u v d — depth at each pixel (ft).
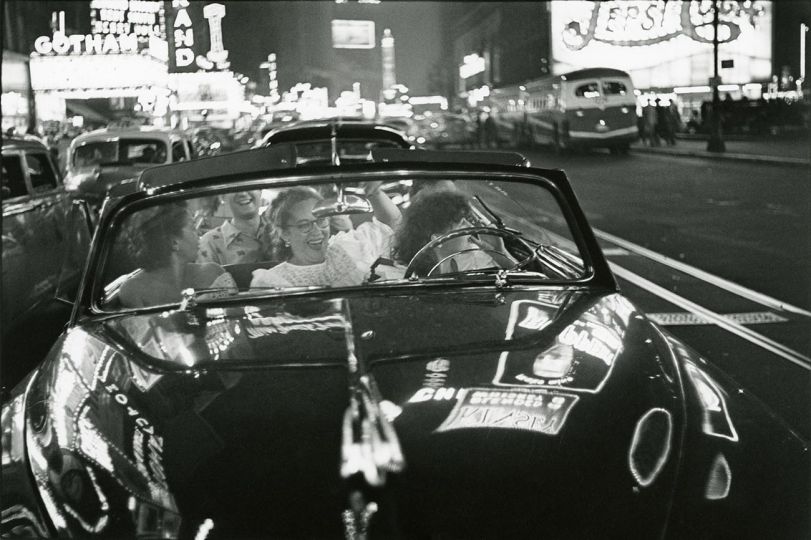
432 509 7.23
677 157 107.86
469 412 8.18
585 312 10.71
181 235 12.26
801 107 117.91
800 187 64.80
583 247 12.15
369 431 7.87
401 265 12.75
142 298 12.04
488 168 12.59
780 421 8.97
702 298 28.81
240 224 12.69
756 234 43.06
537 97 143.74
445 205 12.71
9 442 9.02
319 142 27.66
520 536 7.11
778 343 23.02
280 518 7.26
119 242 12.12
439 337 9.73
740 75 138.72
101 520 7.52
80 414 8.93
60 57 96.68
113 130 47.29
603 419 8.25
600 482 7.54
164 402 8.78
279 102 247.50
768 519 7.43
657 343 10.28
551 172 12.70
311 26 265.75
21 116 90.43
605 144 127.13
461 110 229.86
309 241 12.64
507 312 10.60
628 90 127.44
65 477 8.06
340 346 9.55
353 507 7.25
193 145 51.06
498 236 13.24
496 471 7.54
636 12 143.33
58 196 28.32
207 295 11.65
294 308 10.94
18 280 24.29
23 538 7.61
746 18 137.80
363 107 268.62
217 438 8.08
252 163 13.89
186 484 7.65
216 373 9.16
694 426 8.46
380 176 12.48
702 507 7.45
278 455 7.79
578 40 145.89
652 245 40.83
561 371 8.97
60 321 24.21
